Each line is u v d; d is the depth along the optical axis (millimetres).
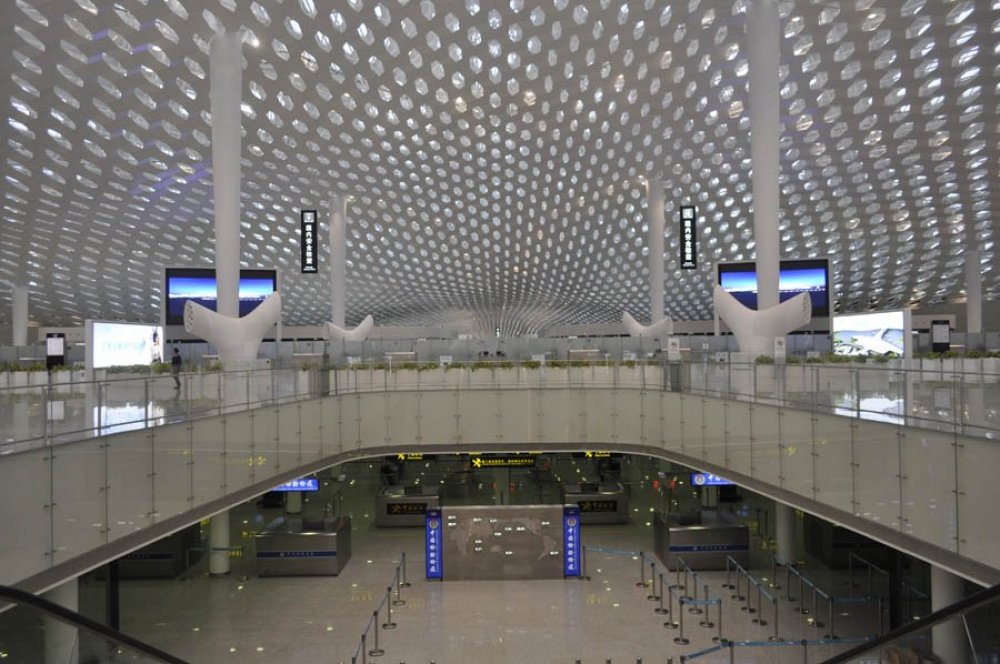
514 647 14203
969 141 35312
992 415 7441
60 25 23969
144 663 7125
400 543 22578
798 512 22234
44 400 8102
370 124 34312
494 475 27859
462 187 42406
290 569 19281
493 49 28812
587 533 23594
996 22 25906
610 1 25734
